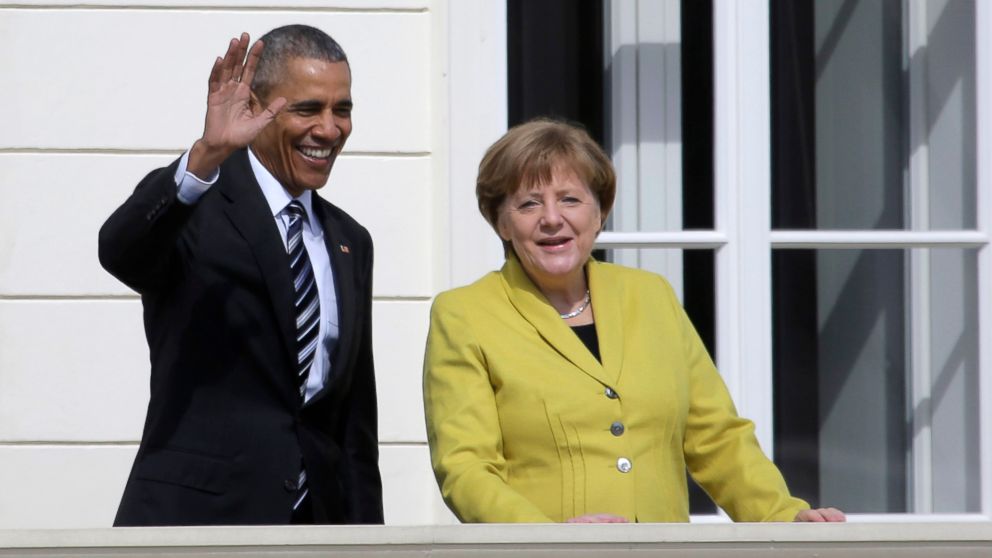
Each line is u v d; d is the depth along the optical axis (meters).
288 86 11.65
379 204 15.75
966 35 16.67
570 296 11.43
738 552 10.06
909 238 16.38
